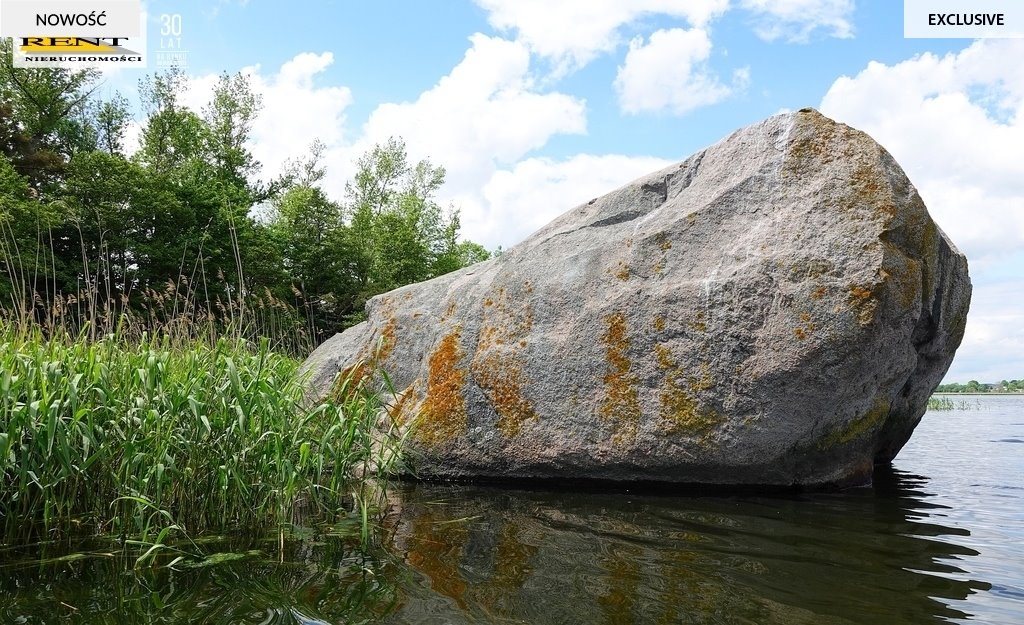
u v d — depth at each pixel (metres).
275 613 2.26
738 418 4.17
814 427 4.20
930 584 2.54
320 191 24.22
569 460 4.65
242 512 3.59
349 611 2.27
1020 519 3.66
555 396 4.76
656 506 4.04
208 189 19.88
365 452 4.23
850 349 3.88
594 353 4.68
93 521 3.53
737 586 2.52
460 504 4.15
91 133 24.81
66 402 3.20
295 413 4.12
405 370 5.75
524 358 4.93
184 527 3.37
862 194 4.04
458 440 5.02
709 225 4.58
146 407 3.43
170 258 17.19
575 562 2.85
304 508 4.03
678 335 4.39
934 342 4.83
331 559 2.93
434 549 3.08
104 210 16.28
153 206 17.33
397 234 27.73
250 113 27.36
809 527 3.46
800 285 4.01
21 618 2.23
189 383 3.63
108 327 5.42
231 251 18.95
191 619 2.21
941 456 6.90
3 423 3.20
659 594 2.44
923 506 4.03
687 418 4.29
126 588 2.54
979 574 2.65
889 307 3.91
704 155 5.00
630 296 4.62
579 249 5.16
